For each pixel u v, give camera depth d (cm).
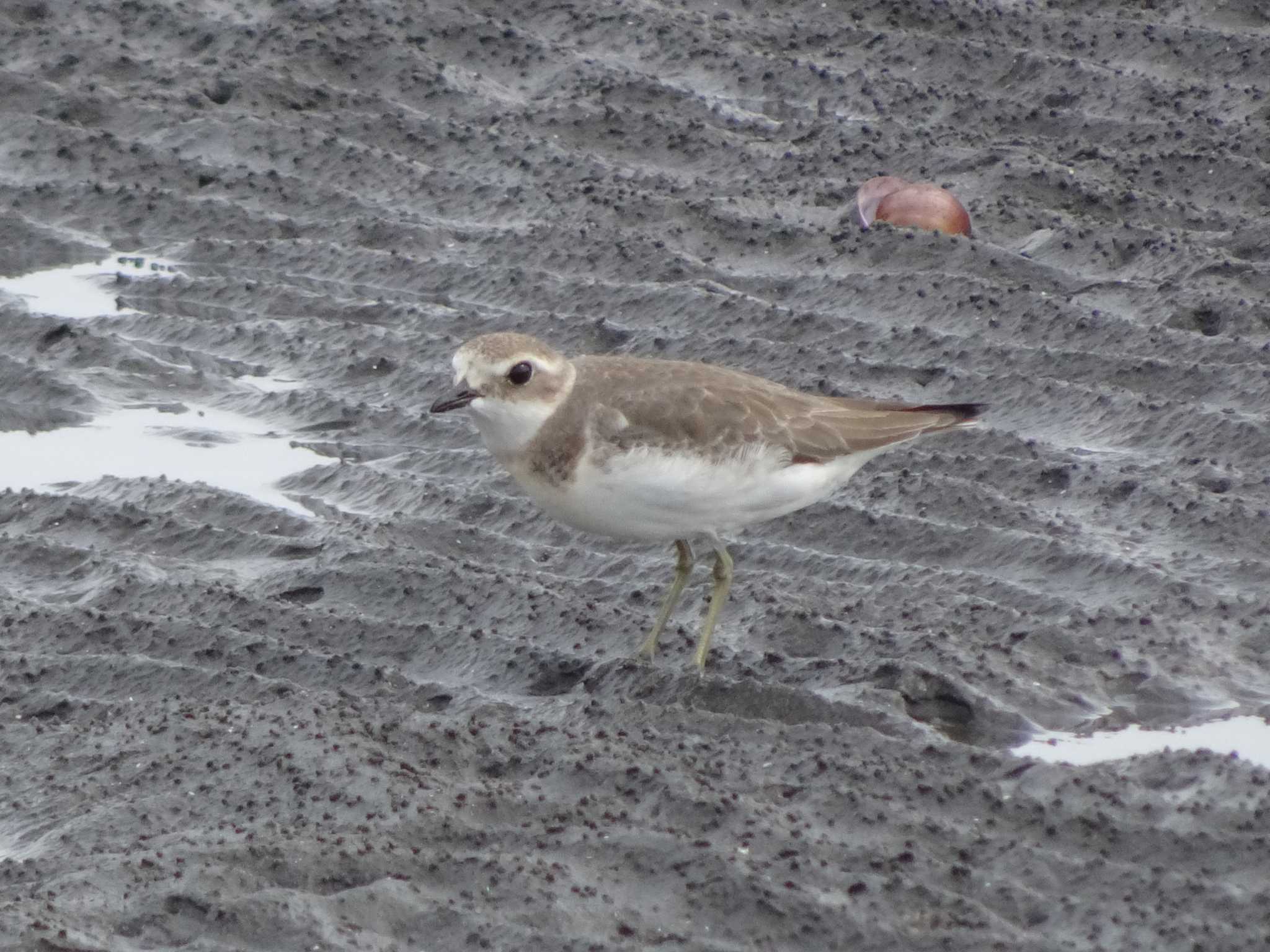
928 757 950
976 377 1421
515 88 2036
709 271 1648
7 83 1978
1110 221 1705
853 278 1598
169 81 2008
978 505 1236
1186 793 905
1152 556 1179
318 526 1266
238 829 870
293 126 1919
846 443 1047
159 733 972
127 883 829
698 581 1171
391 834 865
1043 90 1975
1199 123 1858
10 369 1510
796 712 1015
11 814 924
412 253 1730
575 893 820
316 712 988
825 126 1933
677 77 2053
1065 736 1007
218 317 1636
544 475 1020
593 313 1598
